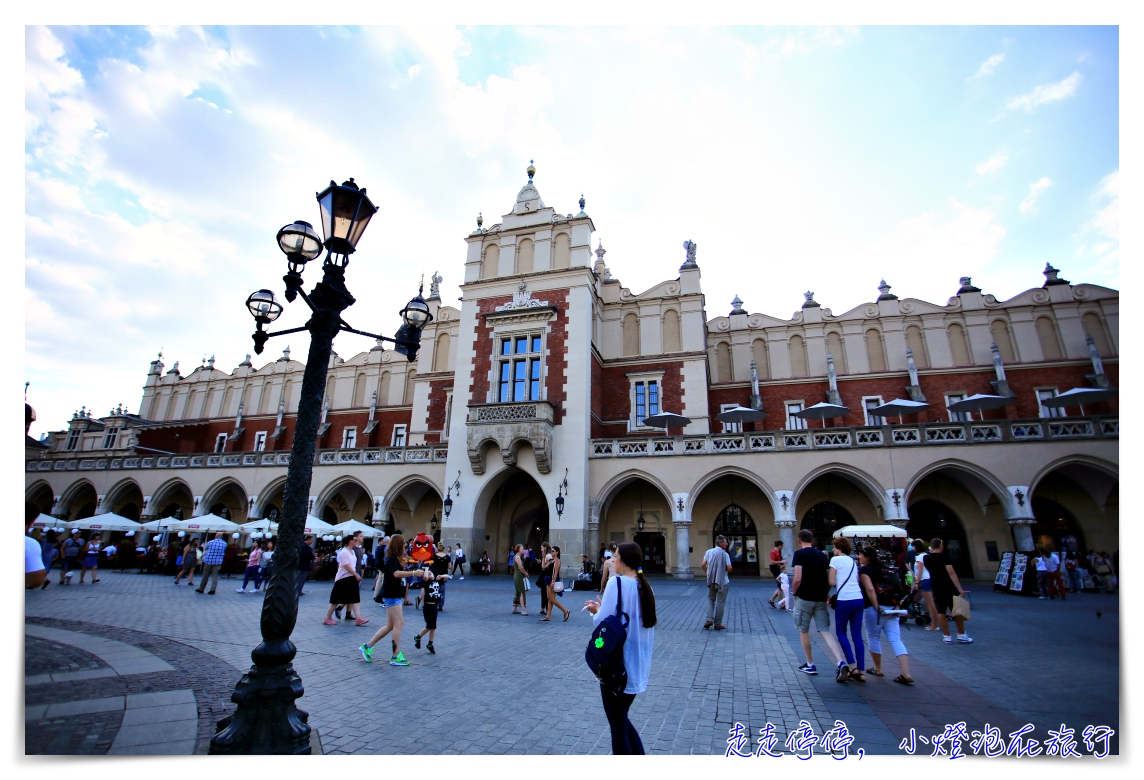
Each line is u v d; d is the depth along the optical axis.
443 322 33.31
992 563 23.19
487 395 26.03
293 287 5.73
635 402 28.33
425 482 27.55
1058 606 15.17
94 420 42.25
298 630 10.98
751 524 25.55
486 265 28.69
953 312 28.66
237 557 24.20
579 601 16.47
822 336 30.28
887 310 29.58
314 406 5.37
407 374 36.28
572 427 24.30
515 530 27.50
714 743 5.08
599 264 31.67
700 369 27.89
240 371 40.47
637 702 6.33
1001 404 22.39
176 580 19.59
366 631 10.98
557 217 28.05
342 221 5.86
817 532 24.86
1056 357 26.84
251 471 29.03
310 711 5.93
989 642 9.89
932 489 24.41
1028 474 19.88
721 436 23.27
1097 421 19.70
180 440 39.19
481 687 6.93
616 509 26.53
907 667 7.07
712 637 10.42
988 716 5.77
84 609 12.81
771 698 6.47
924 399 27.64
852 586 7.32
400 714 5.86
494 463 24.83
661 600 16.36
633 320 29.94
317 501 27.67
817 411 24.77
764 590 19.41
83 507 35.06
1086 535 22.47
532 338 26.44
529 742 5.07
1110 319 26.75
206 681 6.90
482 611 14.09
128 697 6.16
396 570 8.38
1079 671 7.69
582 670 7.84
